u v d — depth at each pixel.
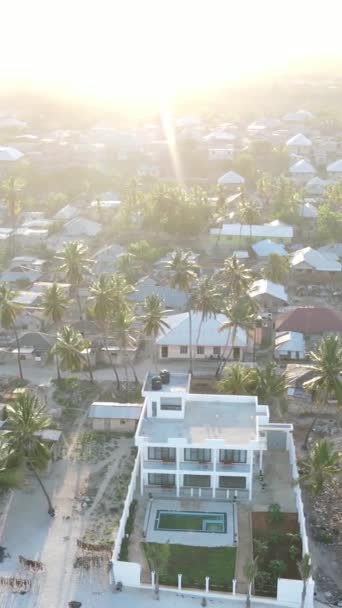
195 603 70.81
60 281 161.12
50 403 110.50
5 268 170.62
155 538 79.44
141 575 74.06
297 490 83.12
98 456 96.06
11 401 108.94
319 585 73.31
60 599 70.88
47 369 123.56
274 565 74.06
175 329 126.50
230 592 71.56
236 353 123.94
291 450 92.00
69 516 83.62
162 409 91.38
